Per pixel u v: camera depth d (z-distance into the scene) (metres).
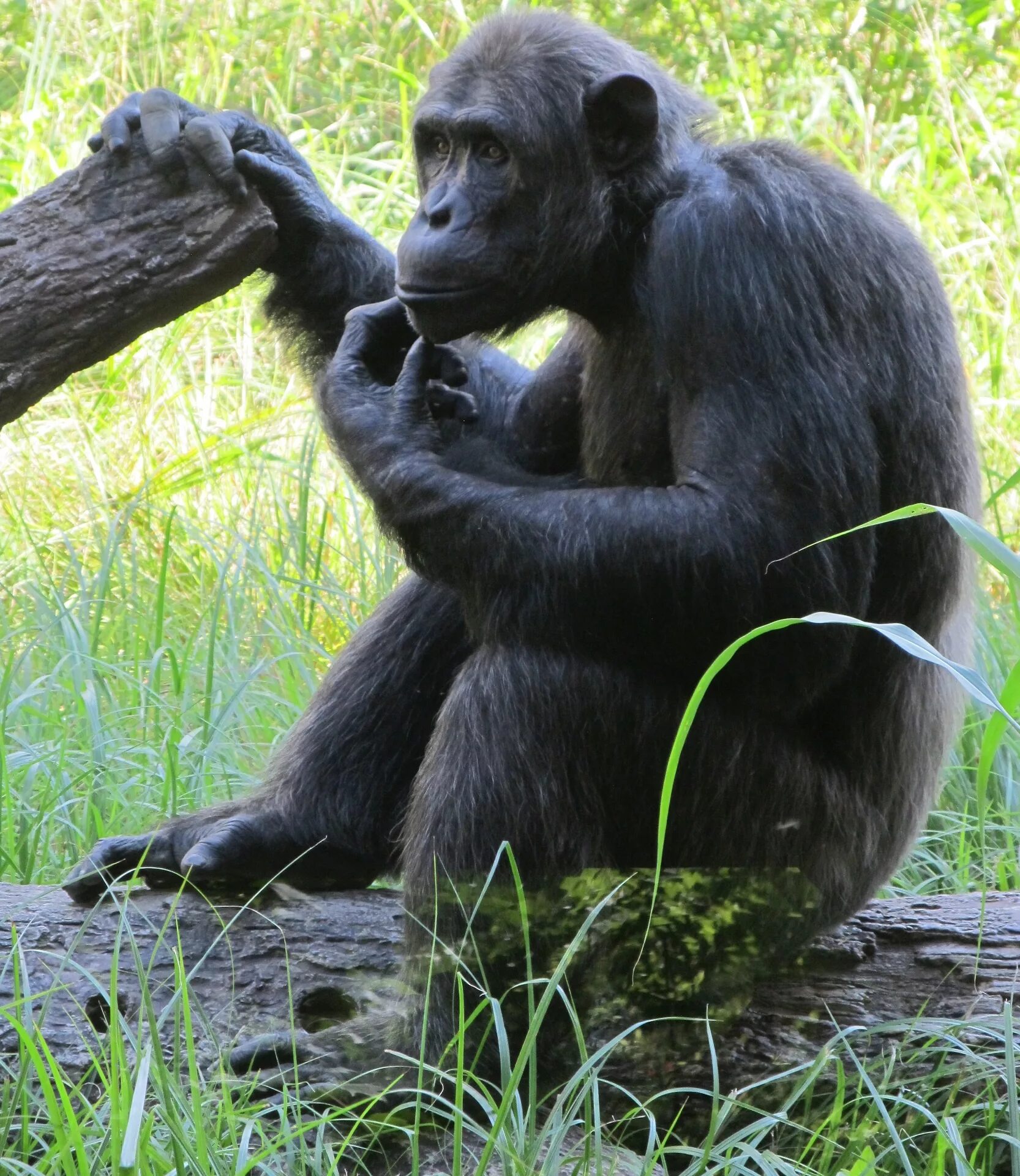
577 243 6.79
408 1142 6.01
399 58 19.08
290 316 8.43
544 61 6.77
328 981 6.69
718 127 7.43
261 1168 5.50
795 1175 5.45
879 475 6.54
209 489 13.34
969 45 20.50
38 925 6.75
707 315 6.38
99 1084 6.17
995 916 6.92
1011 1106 5.57
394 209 16.73
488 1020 6.28
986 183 18.33
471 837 6.33
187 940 6.77
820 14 20.50
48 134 17.38
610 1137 6.08
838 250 6.50
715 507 6.23
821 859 6.89
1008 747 9.76
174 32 19.47
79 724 9.53
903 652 6.94
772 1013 6.62
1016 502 13.41
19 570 11.99
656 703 6.47
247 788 9.19
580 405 7.55
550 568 6.29
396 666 7.48
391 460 6.61
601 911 6.40
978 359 14.98
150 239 6.93
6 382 6.92
